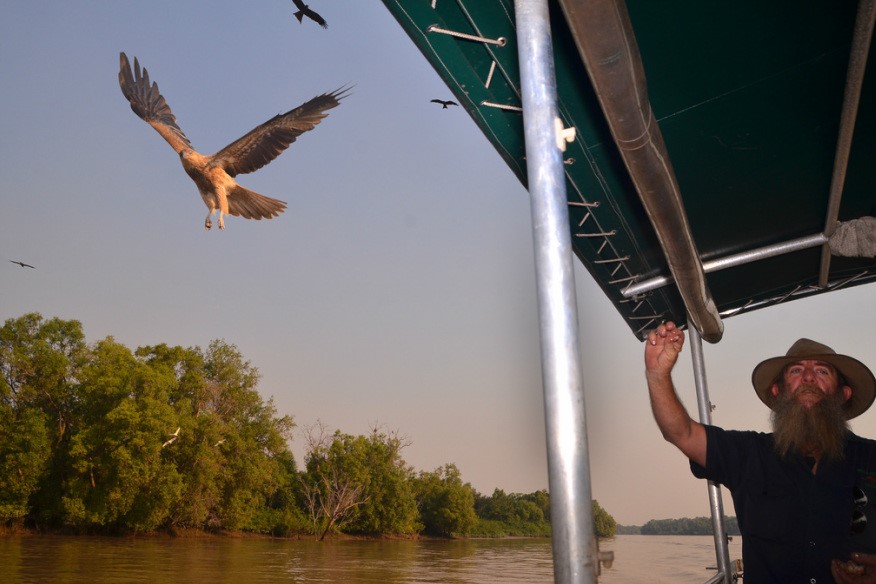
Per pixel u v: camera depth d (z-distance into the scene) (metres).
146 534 56.69
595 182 5.17
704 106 4.68
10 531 47.75
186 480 54.69
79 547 41.34
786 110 4.73
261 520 70.44
